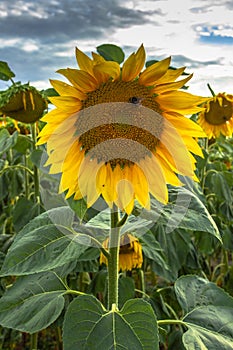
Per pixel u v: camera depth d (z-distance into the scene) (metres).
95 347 0.78
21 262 0.90
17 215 1.54
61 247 0.91
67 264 1.01
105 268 1.60
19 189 1.98
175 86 0.84
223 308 0.97
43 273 1.00
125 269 1.33
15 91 1.38
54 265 0.88
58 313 0.91
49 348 2.13
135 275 2.07
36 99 1.40
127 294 1.34
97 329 0.80
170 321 0.94
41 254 0.91
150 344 0.78
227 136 1.93
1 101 1.39
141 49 0.80
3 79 1.43
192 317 0.95
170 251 1.48
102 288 1.51
